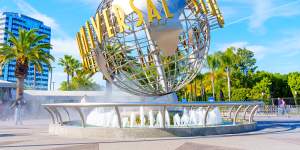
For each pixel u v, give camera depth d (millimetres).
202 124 12023
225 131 10836
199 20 11844
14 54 27562
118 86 12859
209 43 12602
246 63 63688
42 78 106312
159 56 11484
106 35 11781
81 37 12344
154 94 12602
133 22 10953
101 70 12734
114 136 9859
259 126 14484
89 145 8148
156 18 10750
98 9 12539
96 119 12844
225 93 53219
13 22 111500
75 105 10383
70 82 53188
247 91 48688
